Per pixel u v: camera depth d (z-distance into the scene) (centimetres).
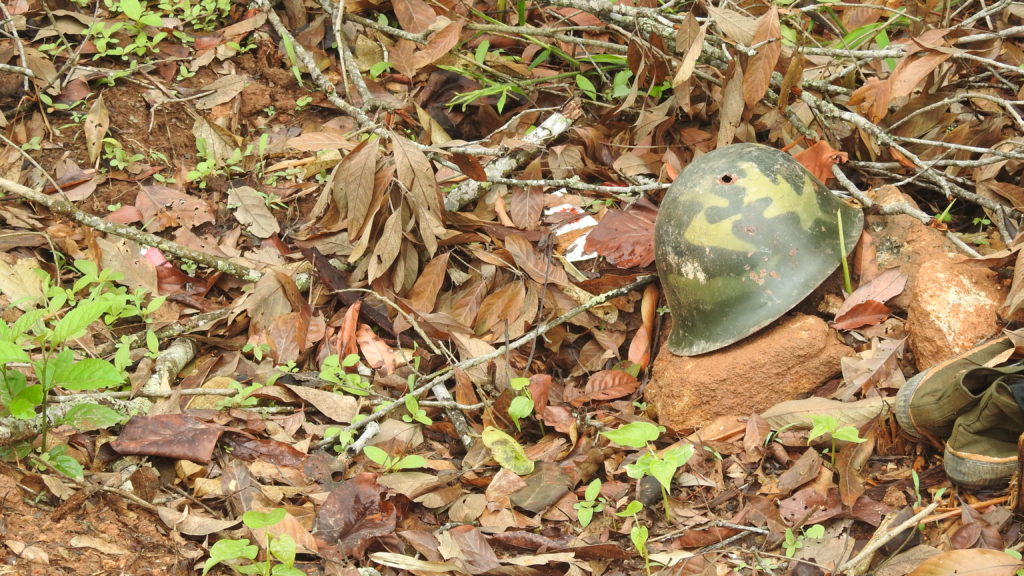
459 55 403
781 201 361
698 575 342
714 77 395
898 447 354
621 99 400
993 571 334
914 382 350
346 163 373
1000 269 359
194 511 346
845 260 362
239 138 397
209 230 387
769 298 359
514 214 385
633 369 373
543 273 377
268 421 359
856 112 390
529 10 411
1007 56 395
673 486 354
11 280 367
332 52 410
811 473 350
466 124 404
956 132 382
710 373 361
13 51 398
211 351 373
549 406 364
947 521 344
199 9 414
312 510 348
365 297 379
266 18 412
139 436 350
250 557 332
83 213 376
